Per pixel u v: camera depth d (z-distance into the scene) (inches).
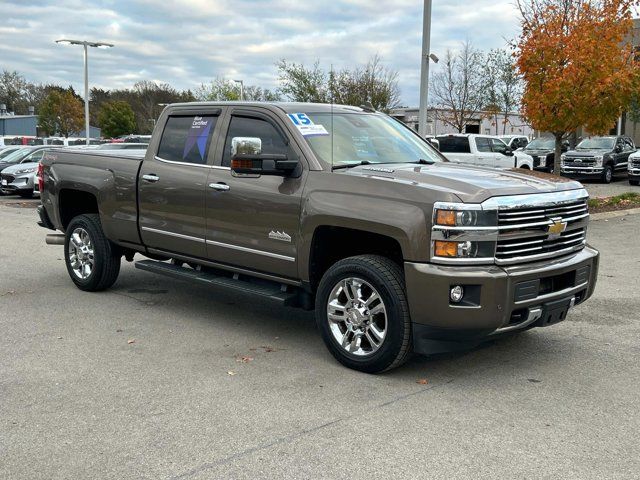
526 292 178.7
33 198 840.9
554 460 140.4
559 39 560.7
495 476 133.5
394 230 179.5
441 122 1503.4
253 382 186.7
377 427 156.7
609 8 561.9
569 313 262.4
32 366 199.2
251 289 222.8
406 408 168.4
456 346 181.3
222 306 276.7
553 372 196.4
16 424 157.8
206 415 163.5
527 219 182.1
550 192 189.3
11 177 818.8
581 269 198.5
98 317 256.8
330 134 219.1
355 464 138.4
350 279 193.2
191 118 248.8
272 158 199.6
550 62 572.7
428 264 175.5
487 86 1422.2
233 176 224.5
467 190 176.9
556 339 229.0
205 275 243.1
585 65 551.5
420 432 154.0
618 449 145.8
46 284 315.9
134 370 196.2
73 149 307.7
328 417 162.6
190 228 240.2
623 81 551.5
